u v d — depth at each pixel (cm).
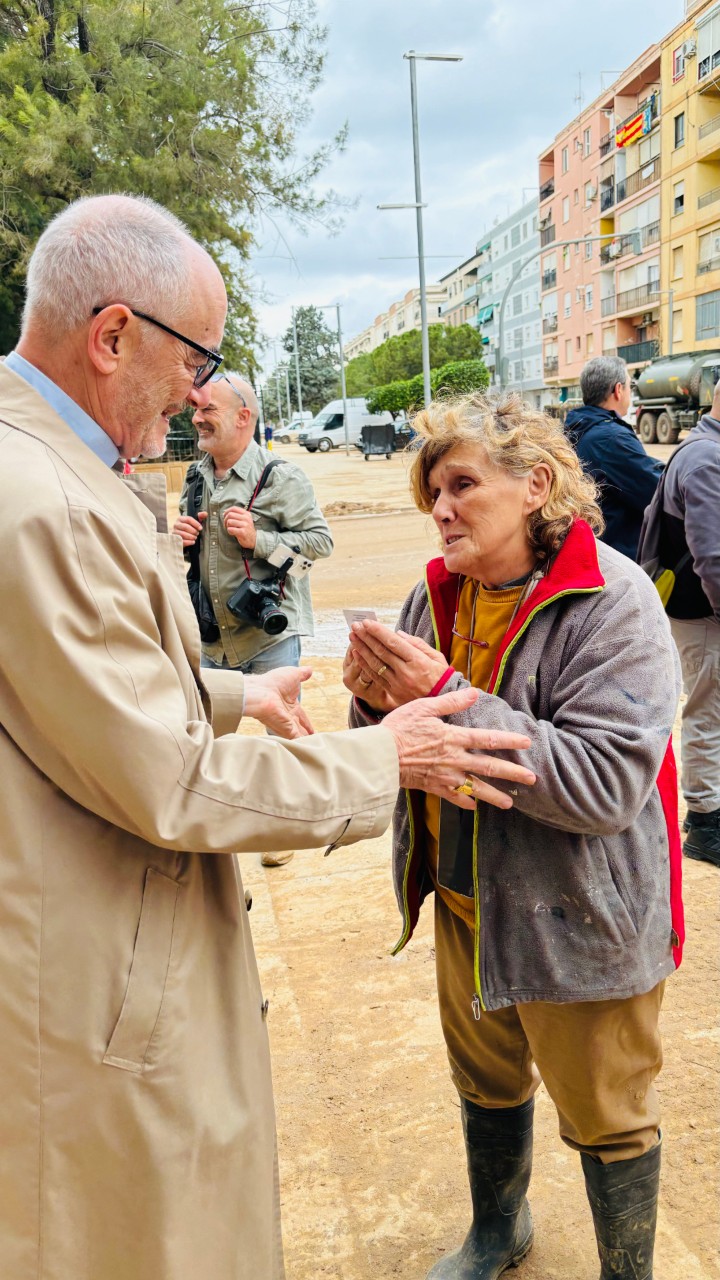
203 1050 138
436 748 152
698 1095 254
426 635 194
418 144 1656
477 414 164
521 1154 199
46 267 136
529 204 6288
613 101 4506
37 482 124
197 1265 137
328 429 4272
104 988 129
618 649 158
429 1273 199
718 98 3631
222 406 363
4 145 1462
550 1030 171
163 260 137
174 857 139
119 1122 129
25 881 126
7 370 134
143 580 136
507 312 7025
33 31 1510
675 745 498
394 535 1486
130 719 123
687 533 345
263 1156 148
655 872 169
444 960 196
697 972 307
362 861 406
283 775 137
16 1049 126
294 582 389
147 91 1596
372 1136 247
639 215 4359
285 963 326
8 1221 128
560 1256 209
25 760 127
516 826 163
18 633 120
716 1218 215
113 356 138
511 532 166
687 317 3984
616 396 453
